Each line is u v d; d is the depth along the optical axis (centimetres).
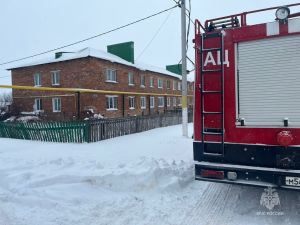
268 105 407
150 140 1152
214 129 443
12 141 1269
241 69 424
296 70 390
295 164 389
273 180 399
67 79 2364
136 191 536
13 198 474
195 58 457
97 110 2314
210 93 444
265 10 423
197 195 521
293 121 392
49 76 2473
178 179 564
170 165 635
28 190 506
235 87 427
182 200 495
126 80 2758
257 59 414
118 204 471
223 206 466
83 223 400
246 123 421
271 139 404
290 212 437
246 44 421
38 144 1148
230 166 424
